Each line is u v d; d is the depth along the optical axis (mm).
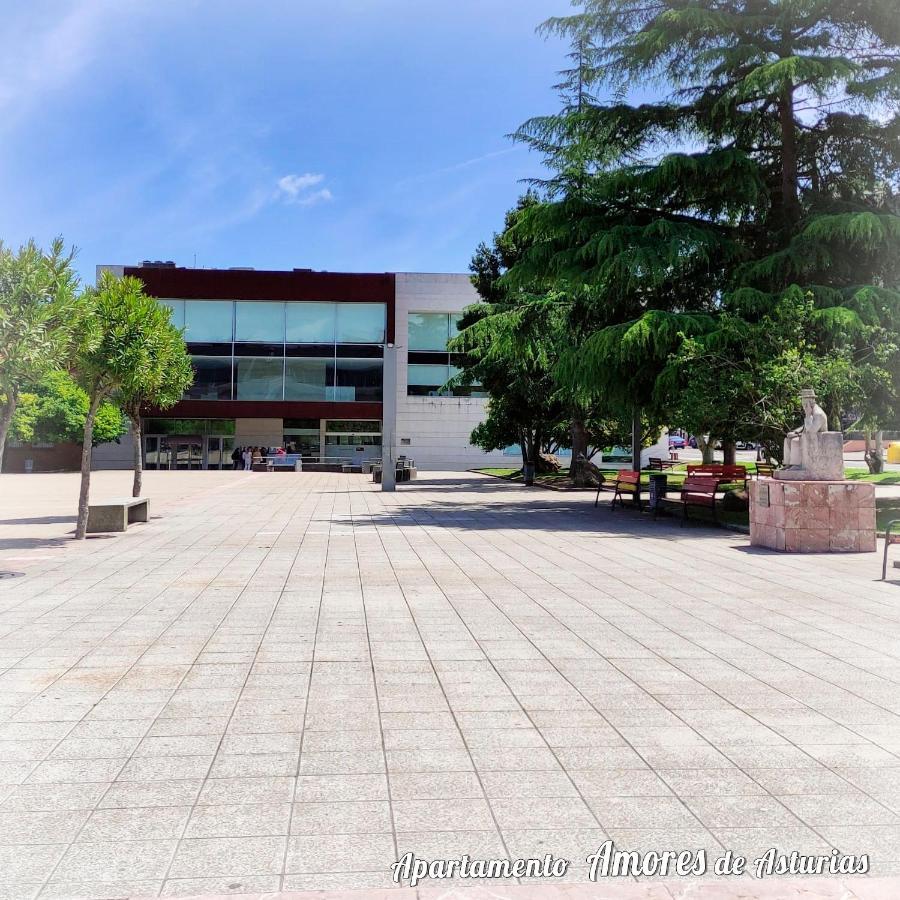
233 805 3809
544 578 10328
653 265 17359
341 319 55344
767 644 6906
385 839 3488
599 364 19297
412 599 8883
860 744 4605
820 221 17250
